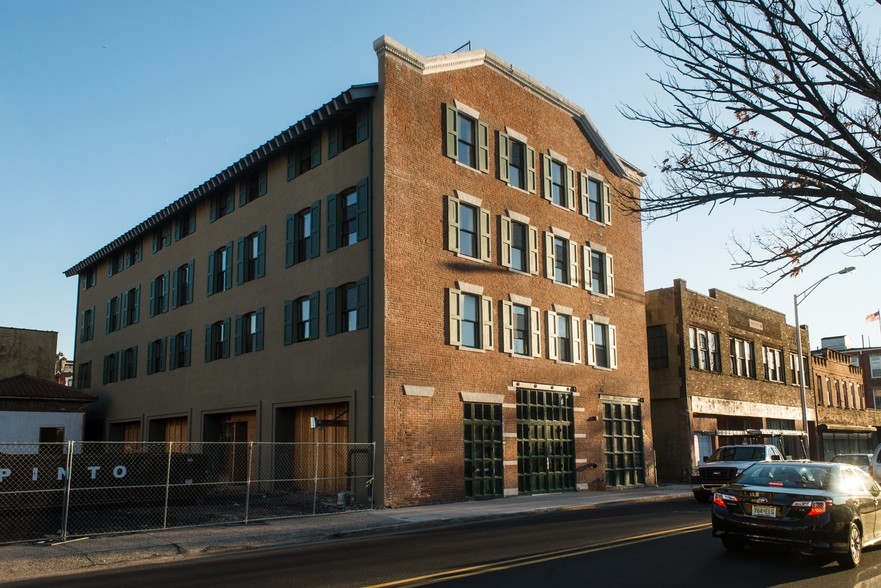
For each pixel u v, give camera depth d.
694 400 35.41
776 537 11.46
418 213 23.42
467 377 24.11
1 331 39.22
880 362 72.19
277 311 26.44
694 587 9.69
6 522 16.81
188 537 15.22
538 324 27.66
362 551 13.43
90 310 42.38
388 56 23.36
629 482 31.02
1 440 32.06
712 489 23.23
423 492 21.98
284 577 10.71
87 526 16.86
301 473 25.05
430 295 23.33
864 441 57.59
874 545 12.48
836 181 7.14
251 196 29.09
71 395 34.00
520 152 28.45
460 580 10.11
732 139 7.52
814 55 6.86
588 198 31.73
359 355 22.42
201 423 29.89
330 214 24.47
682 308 35.56
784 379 45.69
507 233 26.83
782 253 7.79
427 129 24.30
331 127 25.02
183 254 33.22
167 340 33.56
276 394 25.77
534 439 26.64
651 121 7.91
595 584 9.82
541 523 17.73
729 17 7.12
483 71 26.94
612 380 31.05
